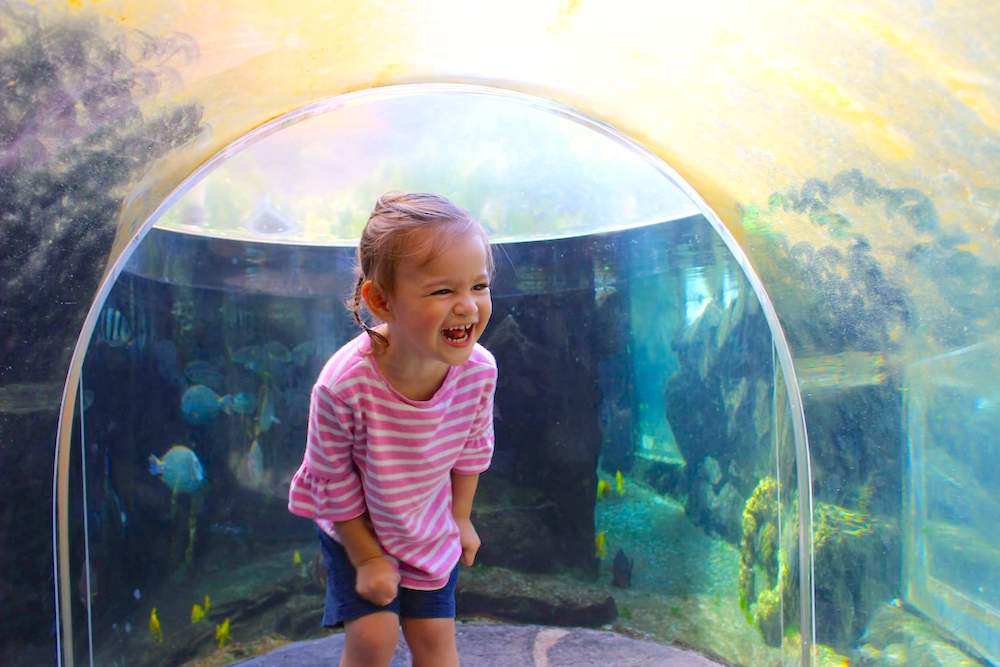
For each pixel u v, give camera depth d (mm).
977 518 1938
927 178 1853
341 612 1977
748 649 3156
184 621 3162
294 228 3637
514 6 1957
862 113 1868
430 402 1895
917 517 2119
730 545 3334
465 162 3818
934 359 2023
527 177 3805
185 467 3242
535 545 3805
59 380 2203
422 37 2135
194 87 2016
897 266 2035
